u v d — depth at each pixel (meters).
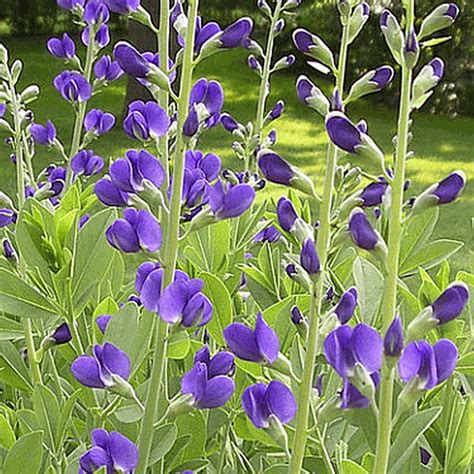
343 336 0.55
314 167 3.46
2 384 0.97
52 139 1.01
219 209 0.63
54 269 0.76
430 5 4.46
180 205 0.64
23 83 5.04
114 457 0.61
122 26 6.09
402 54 0.55
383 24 0.56
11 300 0.75
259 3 1.22
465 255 2.50
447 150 4.09
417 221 0.85
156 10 3.02
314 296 0.57
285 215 0.60
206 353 0.66
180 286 0.62
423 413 0.65
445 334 0.80
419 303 0.81
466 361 0.75
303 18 5.04
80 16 1.00
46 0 6.75
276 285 0.89
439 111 4.82
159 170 0.63
